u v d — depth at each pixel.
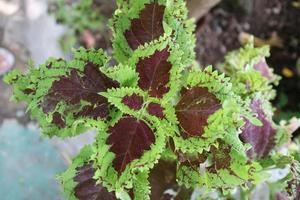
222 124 0.39
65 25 0.97
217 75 0.41
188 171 0.44
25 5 1.03
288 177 0.47
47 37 0.96
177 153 0.44
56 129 0.44
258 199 0.49
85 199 0.46
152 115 0.41
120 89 0.40
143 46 0.41
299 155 0.50
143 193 0.43
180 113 0.41
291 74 1.05
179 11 0.44
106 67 0.42
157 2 0.45
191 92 0.42
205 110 0.41
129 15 0.46
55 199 0.94
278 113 0.98
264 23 1.10
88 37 0.96
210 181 0.43
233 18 1.08
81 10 0.97
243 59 0.56
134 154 0.40
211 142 0.40
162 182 0.50
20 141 1.00
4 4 1.12
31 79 0.43
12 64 1.07
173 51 0.41
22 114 1.03
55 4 0.99
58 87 0.43
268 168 0.48
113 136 0.41
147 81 0.42
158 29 0.45
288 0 1.12
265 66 0.55
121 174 0.40
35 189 0.95
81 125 0.44
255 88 0.51
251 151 0.48
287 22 1.10
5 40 1.09
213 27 1.07
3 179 0.96
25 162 0.98
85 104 0.43
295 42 1.08
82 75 0.43
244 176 0.42
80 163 0.46
